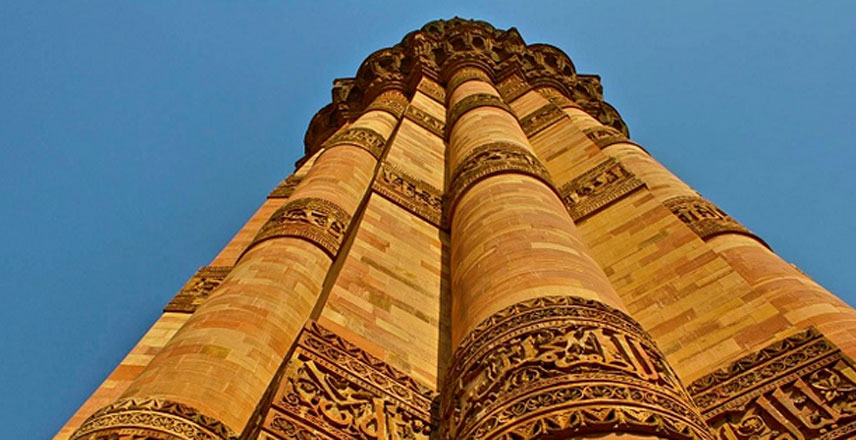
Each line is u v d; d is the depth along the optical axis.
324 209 14.64
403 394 8.58
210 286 16.22
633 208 13.81
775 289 9.88
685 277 10.70
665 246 11.81
